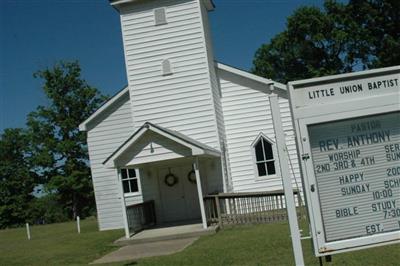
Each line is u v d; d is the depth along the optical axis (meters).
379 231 6.31
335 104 6.30
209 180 22.28
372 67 47.12
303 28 50.22
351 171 6.35
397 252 10.46
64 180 58.31
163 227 20.86
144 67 22.41
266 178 23.00
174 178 22.92
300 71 53.28
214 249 13.94
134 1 22.33
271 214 18.97
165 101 22.19
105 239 20.31
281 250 12.30
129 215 20.09
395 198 6.38
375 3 47.47
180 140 18.38
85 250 17.91
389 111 6.36
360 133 6.41
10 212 61.19
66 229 30.69
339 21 49.16
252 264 11.06
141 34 22.48
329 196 6.29
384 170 6.39
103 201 23.98
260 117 23.27
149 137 18.70
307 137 6.27
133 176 23.80
